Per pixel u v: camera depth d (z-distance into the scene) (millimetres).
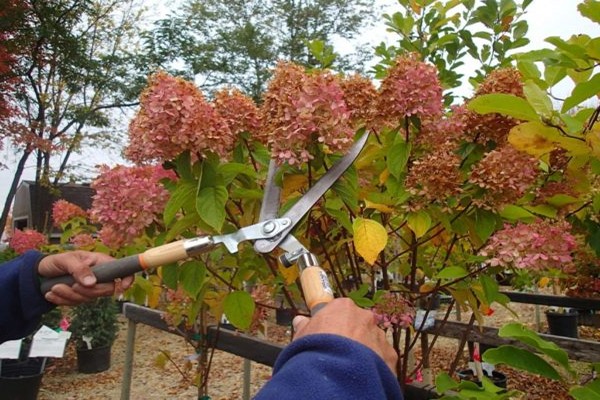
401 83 1126
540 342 876
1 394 4316
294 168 1160
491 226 1172
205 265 1262
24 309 1043
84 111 12406
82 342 5629
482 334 2256
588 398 854
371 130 1225
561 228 1133
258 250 1006
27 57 11133
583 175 1274
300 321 738
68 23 11906
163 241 1241
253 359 1939
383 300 1289
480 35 2111
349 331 617
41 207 12984
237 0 18125
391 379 584
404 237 1545
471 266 1361
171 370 5324
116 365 5840
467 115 1237
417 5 2094
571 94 894
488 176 1107
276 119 1097
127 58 13031
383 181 1268
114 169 1242
